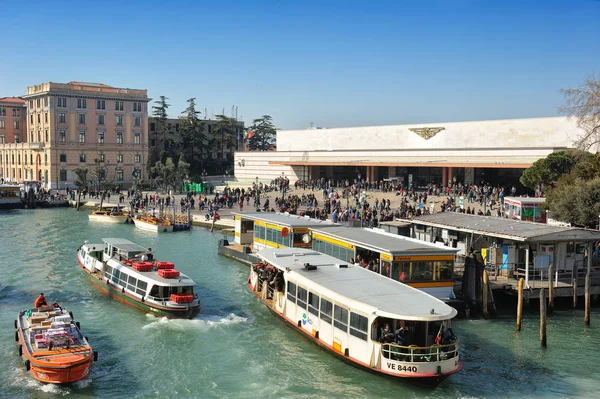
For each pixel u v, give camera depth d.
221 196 95.88
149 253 40.75
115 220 80.50
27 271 47.69
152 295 35.38
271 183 116.75
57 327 27.91
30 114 134.50
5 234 68.50
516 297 39.19
